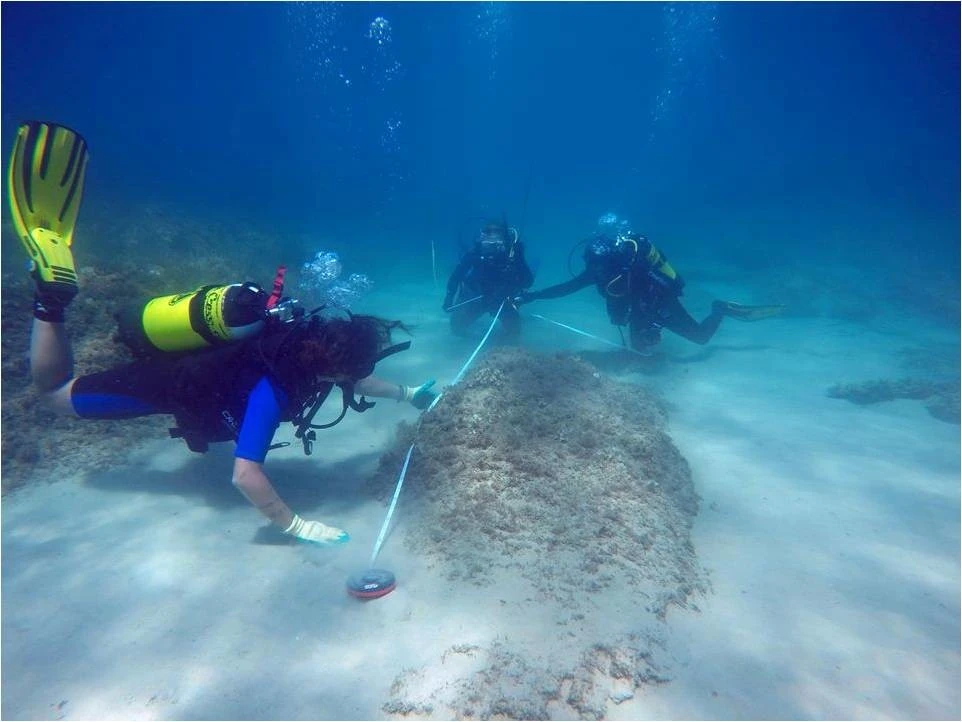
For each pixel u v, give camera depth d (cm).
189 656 207
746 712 186
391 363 609
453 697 187
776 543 294
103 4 3944
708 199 3281
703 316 964
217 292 256
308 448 281
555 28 6172
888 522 318
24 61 6003
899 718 187
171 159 3638
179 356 273
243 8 4997
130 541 277
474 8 5738
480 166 7656
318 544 272
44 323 282
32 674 199
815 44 5566
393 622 221
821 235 1895
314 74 8681
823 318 938
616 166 6975
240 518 298
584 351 677
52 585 244
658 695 191
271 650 209
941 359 661
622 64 8238
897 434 451
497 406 334
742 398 535
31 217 291
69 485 328
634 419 381
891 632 229
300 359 257
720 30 5328
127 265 550
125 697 190
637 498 289
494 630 213
